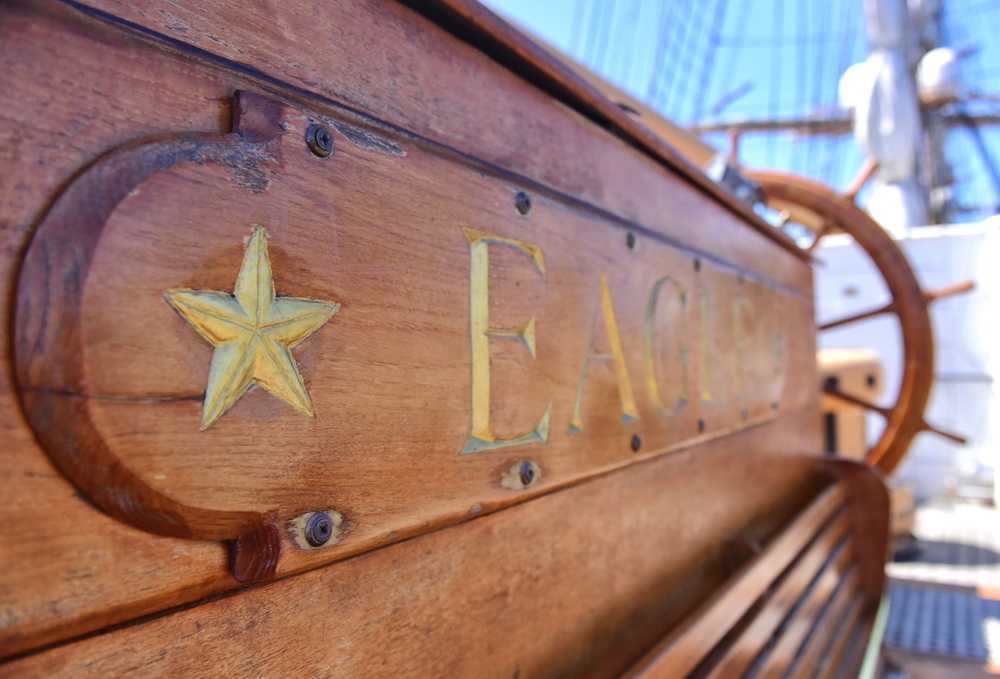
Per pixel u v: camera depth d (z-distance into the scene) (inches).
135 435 8.1
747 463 30.2
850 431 70.9
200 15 9.2
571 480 16.9
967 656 46.4
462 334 13.3
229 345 9.1
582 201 17.8
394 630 12.1
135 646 8.4
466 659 13.8
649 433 20.7
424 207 12.5
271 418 9.7
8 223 7.2
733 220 29.0
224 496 9.1
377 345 11.4
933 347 58.4
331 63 11.1
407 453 12.0
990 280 91.9
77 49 7.9
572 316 16.9
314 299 10.3
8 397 7.1
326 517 10.5
